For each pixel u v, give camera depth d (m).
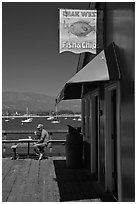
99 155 7.38
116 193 6.30
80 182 7.59
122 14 5.17
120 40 5.32
